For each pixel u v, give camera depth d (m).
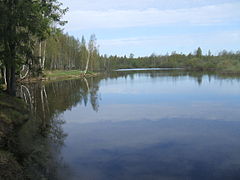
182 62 127.44
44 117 13.86
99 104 18.92
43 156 7.90
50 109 16.42
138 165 7.56
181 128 11.84
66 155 8.34
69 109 16.72
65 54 70.81
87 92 26.45
